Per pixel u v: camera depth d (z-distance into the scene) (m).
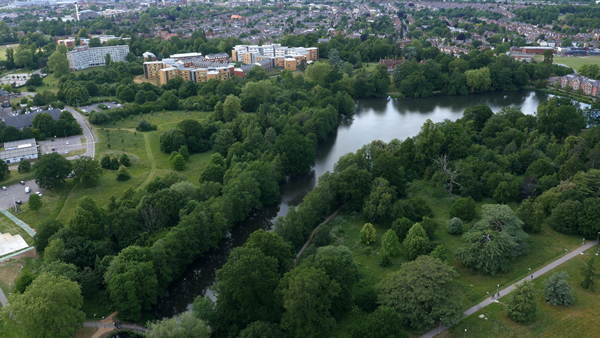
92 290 193.38
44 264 198.38
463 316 170.75
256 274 170.50
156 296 196.25
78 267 198.12
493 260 193.88
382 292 176.88
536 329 164.25
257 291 171.00
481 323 167.38
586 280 181.62
